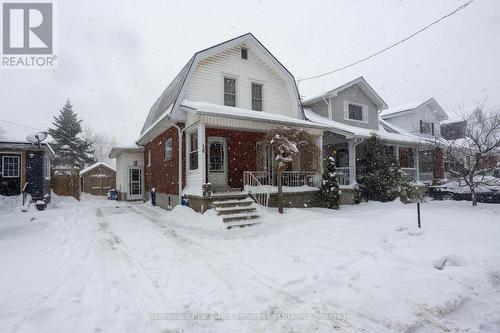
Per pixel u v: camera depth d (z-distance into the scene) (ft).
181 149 37.52
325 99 54.54
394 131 65.36
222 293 12.45
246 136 42.68
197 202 32.12
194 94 38.01
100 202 61.67
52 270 15.21
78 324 9.83
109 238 22.85
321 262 16.46
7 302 11.41
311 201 39.32
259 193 34.19
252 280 13.92
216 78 40.09
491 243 18.49
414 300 11.57
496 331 9.69
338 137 51.70
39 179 48.06
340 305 11.29
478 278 13.57
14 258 17.29
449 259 16.08
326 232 23.26
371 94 60.39
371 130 56.65
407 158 65.77
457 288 12.57
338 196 38.78
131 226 28.40
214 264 16.34
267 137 34.78
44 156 49.78
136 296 12.09
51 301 11.53
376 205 42.32
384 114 73.67
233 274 14.74
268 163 38.78
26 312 10.60
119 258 17.46
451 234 20.83
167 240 22.18
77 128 123.24
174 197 39.32
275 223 28.30
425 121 71.10
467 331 9.70
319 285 13.25
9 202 43.11
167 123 39.01
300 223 26.99
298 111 46.96
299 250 19.03
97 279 13.96
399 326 9.76
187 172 35.99
